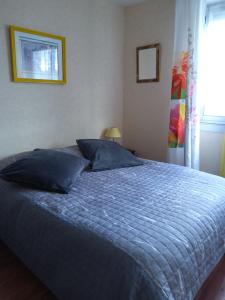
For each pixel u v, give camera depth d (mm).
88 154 2369
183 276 1087
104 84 3021
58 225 1314
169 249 1085
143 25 2910
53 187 1697
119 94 3234
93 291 1114
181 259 1091
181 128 2613
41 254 1398
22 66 2244
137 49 2990
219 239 1430
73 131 2787
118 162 2340
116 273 1033
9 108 2240
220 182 1888
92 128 2984
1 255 1867
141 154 3229
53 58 2461
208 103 2650
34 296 1487
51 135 2592
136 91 3139
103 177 2033
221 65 2525
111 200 1563
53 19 2404
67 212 1399
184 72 2518
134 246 1073
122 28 3086
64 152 2232
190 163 2580
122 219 1304
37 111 2443
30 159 1937
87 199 1583
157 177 2020
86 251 1152
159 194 1654
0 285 1569
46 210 1445
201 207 1459
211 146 2643
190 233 1220
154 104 2990
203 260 1260
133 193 1679
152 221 1282
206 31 2535
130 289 980
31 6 2229
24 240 1533
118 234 1159
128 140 3342
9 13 2105
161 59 2826
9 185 1836
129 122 3289
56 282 1316
